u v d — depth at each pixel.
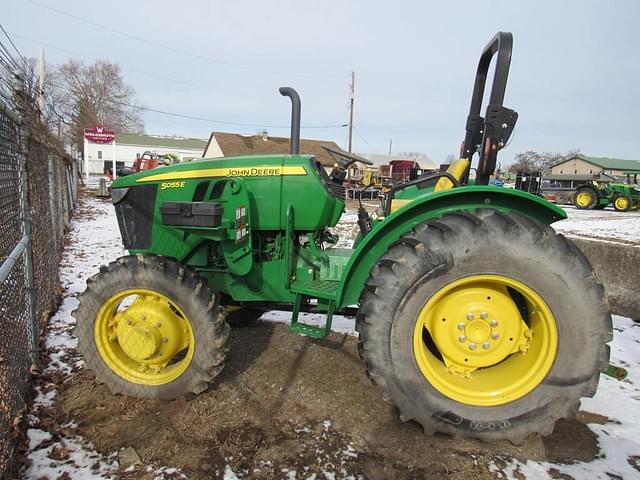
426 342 2.57
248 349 3.32
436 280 2.18
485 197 2.33
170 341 2.66
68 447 2.23
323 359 3.16
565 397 2.20
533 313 2.31
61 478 2.01
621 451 2.29
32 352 3.01
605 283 4.57
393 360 2.24
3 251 2.52
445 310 2.29
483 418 2.23
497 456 2.22
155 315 2.64
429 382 2.25
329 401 2.65
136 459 2.14
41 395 2.68
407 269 2.17
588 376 2.18
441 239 2.16
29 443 2.24
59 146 8.34
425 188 3.32
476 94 3.14
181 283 2.59
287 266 2.73
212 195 2.80
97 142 21.45
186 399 2.65
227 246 2.75
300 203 2.78
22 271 2.92
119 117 52.50
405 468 2.13
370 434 2.37
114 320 2.76
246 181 2.79
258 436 2.33
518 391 2.24
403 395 2.26
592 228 11.20
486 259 2.15
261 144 34.66
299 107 3.12
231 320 3.65
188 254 2.92
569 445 2.32
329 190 2.83
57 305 4.26
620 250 4.45
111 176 23.34
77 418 2.47
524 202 2.31
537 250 2.12
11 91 3.26
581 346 2.16
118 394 2.70
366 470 2.11
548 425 2.23
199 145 59.22
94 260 6.27
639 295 4.27
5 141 2.73
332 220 2.94
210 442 2.28
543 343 2.23
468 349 2.30
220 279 2.94
